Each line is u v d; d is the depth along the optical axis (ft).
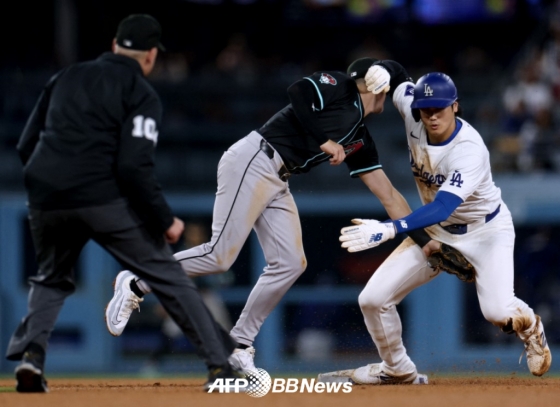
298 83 71.10
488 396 60.08
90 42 209.87
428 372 146.61
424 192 73.82
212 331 59.62
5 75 193.36
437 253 72.38
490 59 220.02
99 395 59.57
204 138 179.42
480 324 156.15
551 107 176.55
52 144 59.06
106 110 58.70
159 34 61.72
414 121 71.41
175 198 164.76
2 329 158.10
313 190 161.48
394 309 74.13
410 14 218.18
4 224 161.07
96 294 158.40
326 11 218.79
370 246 65.57
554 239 160.35
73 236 60.85
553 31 190.90
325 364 158.92
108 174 59.06
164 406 53.06
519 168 166.71
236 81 193.16
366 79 72.13
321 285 162.30
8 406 53.01
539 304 158.20
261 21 219.41
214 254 73.72
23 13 209.87
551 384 77.41
